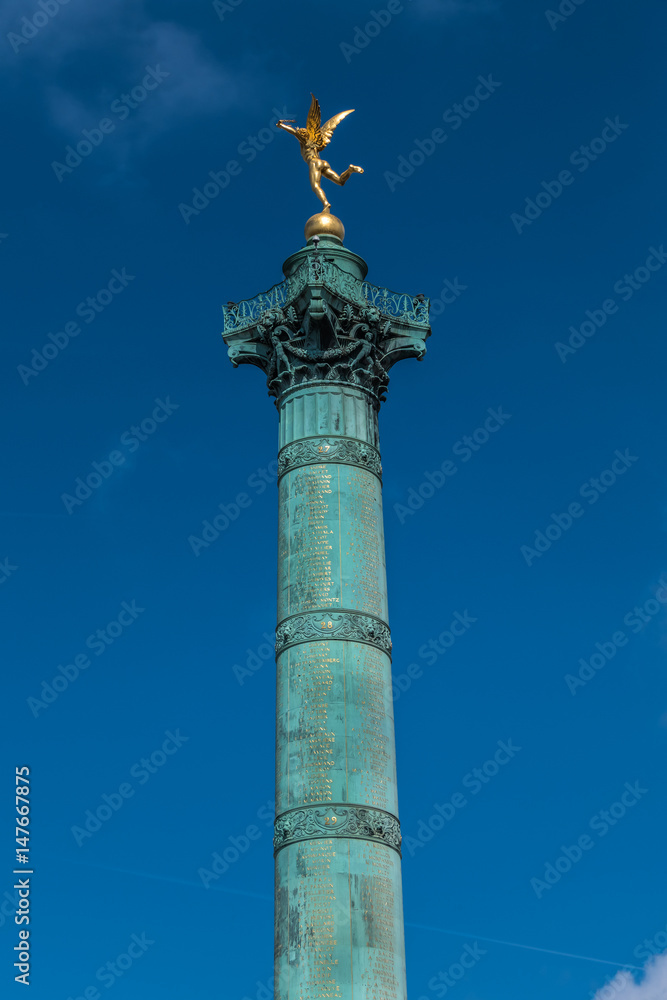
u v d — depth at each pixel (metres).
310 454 42.25
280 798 38.03
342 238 46.97
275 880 37.28
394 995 35.41
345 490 41.72
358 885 36.12
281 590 40.94
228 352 45.59
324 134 48.53
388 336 45.41
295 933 35.69
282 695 39.28
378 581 41.03
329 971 34.88
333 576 40.25
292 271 46.09
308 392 43.44
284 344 44.06
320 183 47.94
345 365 43.66
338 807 37.00
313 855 36.41
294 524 41.47
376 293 45.66
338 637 39.34
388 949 35.78
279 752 38.69
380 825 37.22
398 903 36.94
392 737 39.28
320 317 43.19
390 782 38.38
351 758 37.78
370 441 43.22
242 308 45.94
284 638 39.91
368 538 41.41
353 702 38.56
